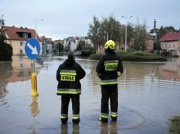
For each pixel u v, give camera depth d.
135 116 8.23
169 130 6.81
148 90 13.27
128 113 8.60
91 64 37.16
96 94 11.90
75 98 7.45
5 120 7.74
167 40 101.94
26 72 23.00
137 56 47.31
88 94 11.90
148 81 17.03
